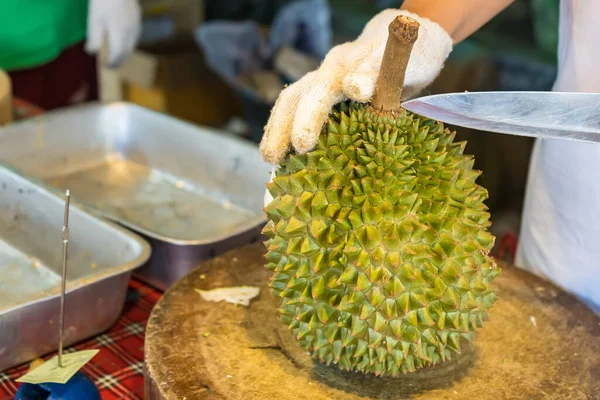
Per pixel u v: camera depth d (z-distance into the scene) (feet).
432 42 2.39
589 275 2.81
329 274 2.08
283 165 2.21
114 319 2.72
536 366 2.31
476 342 2.42
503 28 6.49
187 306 2.52
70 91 5.86
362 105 2.18
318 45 7.09
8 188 3.31
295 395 2.15
